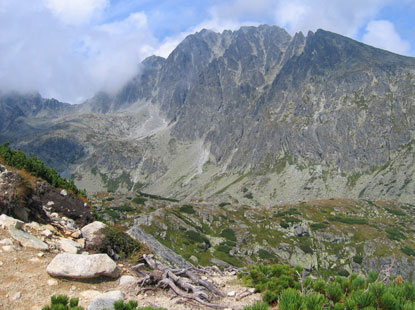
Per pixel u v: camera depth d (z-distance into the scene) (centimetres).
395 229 14100
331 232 13225
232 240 11750
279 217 14588
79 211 1980
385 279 898
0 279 1067
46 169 2119
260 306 752
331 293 912
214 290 1364
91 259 1259
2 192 1479
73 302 840
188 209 13462
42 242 1379
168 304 1175
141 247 1759
